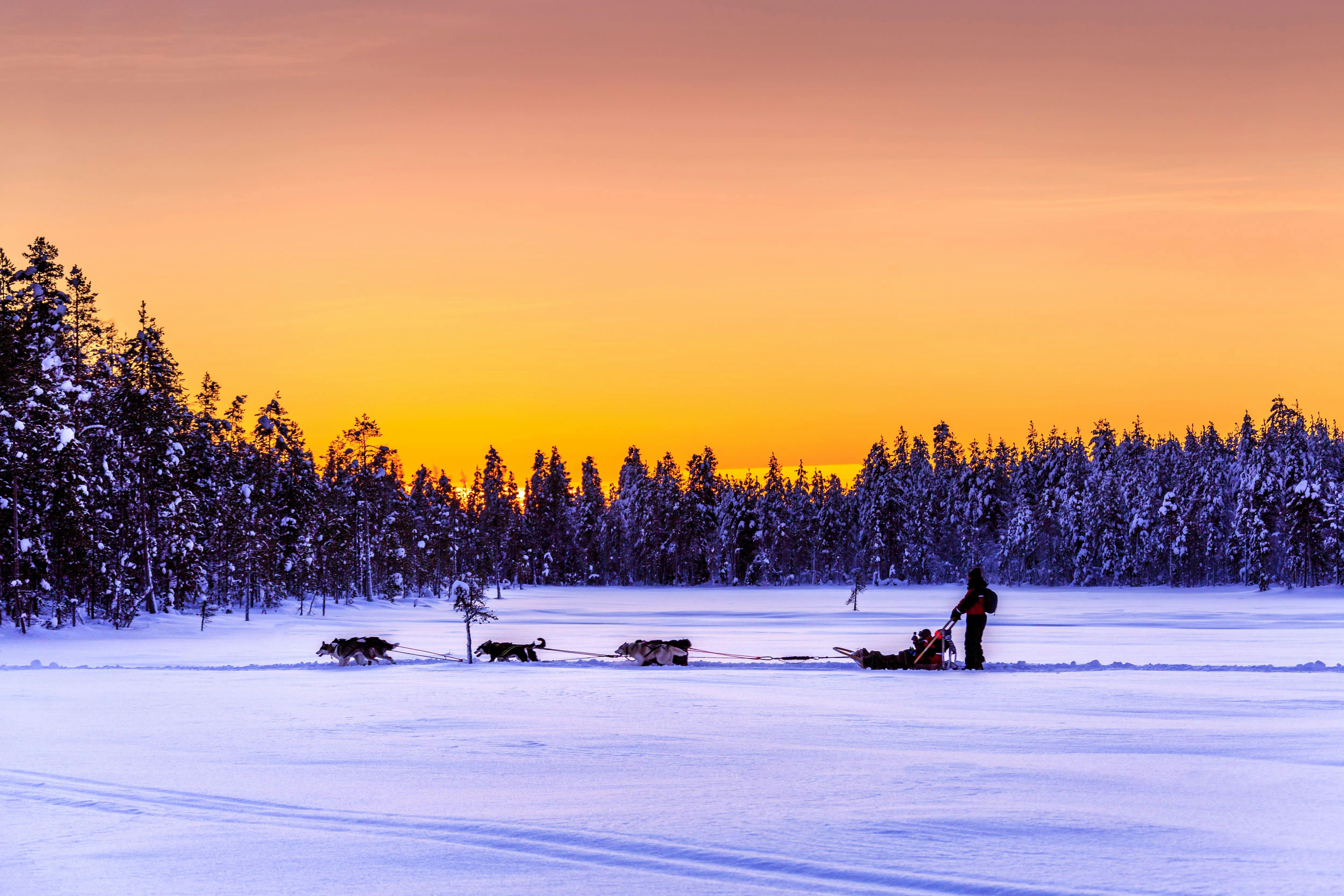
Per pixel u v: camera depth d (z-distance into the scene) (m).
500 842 6.46
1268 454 97.69
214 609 58.72
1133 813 7.04
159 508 53.69
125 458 51.00
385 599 89.19
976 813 7.04
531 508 150.25
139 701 15.12
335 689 16.83
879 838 6.37
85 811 7.51
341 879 5.70
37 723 12.61
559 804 7.58
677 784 8.31
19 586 41.38
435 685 17.39
